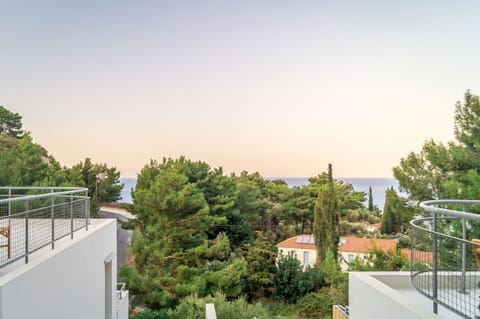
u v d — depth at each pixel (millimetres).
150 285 16188
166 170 22141
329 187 23516
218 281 17266
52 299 4605
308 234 28062
